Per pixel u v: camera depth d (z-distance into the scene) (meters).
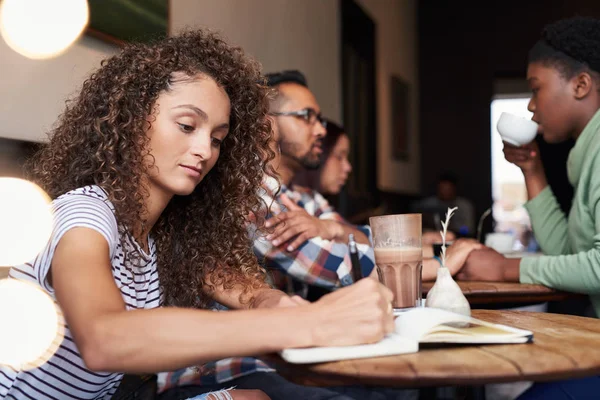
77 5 1.84
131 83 1.18
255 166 1.45
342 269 1.89
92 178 1.23
